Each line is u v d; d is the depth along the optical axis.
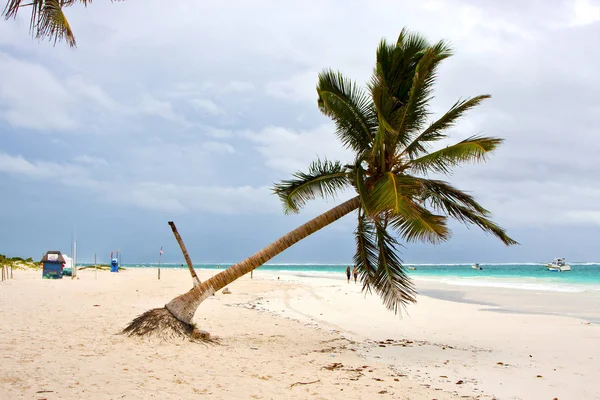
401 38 11.74
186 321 10.82
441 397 7.27
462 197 11.59
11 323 10.92
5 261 37.56
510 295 28.03
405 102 11.77
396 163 11.70
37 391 5.52
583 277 56.44
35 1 5.66
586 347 11.60
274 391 6.73
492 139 10.07
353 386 7.53
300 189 12.09
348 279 37.84
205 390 6.39
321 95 11.82
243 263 11.31
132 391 5.95
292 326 14.38
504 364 9.75
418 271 94.56
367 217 11.05
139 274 46.53
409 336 13.39
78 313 13.41
